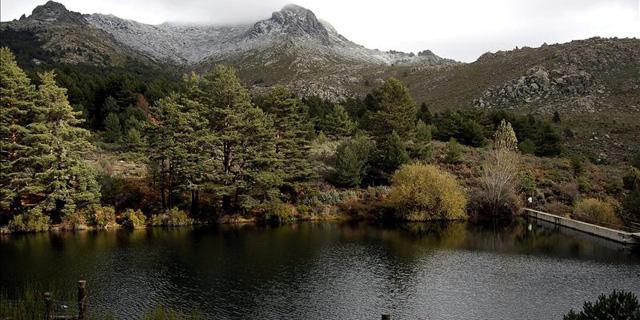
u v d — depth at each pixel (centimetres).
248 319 2103
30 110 4097
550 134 7144
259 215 4791
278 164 4831
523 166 5922
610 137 8394
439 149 6650
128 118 6825
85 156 5462
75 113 4169
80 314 1745
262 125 4819
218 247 3509
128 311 2162
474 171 5869
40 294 2311
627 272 2880
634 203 4256
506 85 13375
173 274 2792
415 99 15462
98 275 2736
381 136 6091
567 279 2728
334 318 2123
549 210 5072
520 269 2947
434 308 2252
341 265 3031
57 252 3259
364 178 5666
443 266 3020
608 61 13425
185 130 4494
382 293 2481
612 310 1321
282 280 2700
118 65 17962
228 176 4569
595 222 4406
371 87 18225
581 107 10962
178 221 4381
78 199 4106
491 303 2323
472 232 4241
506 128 5572
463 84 15475
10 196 3856
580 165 6044
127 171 5166
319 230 4259
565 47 15300
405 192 4762
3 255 3159
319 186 5359
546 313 2181
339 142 6500
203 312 2181
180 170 4444
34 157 3888
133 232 4034
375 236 4003
